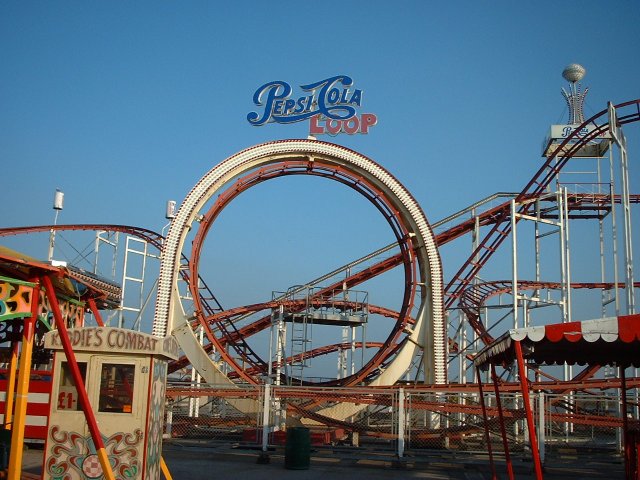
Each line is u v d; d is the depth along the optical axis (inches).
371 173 1668.3
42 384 940.0
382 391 1143.0
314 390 1205.7
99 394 542.3
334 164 1684.3
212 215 1630.2
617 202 2012.8
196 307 1592.0
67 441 535.8
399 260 2026.3
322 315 1708.9
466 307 2031.3
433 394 1136.8
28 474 692.7
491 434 1284.4
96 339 546.6
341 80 1839.3
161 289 1556.3
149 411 544.7
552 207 2005.4
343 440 1302.9
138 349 548.1
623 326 483.8
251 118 1872.5
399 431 1020.5
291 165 1680.6
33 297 535.8
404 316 1614.2
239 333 2021.4
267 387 1083.3
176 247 1581.0
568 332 490.6
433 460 991.0
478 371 716.7
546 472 927.0
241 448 1090.1
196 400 1531.7
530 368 1615.4
